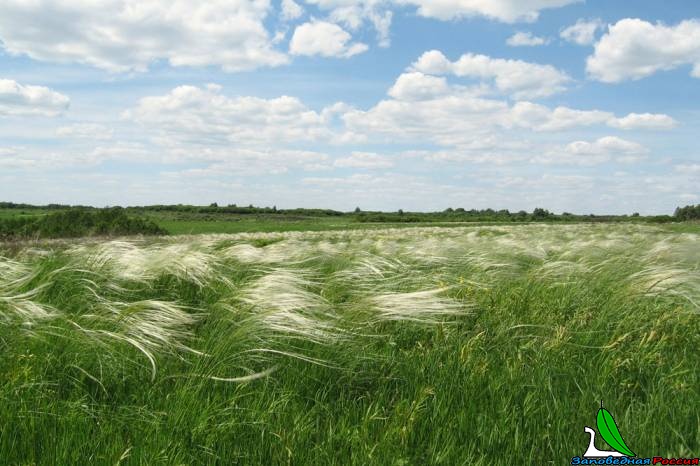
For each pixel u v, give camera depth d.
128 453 2.41
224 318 4.00
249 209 107.12
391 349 3.86
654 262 6.31
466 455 2.48
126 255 6.14
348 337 3.68
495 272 6.15
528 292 5.26
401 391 3.19
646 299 4.66
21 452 2.45
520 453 2.46
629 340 3.91
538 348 3.88
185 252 6.76
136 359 3.45
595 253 7.35
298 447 2.54
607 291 5.11
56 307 4.34
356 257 6.90
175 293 5.35
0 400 2.80
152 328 3.70
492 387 3.13
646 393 3.05
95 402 2.97
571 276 5.73
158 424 2.69
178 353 3.67
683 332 4.14
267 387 3.16
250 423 2.71
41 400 2.91
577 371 3.40
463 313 4.28
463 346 3.70
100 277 5.33
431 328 4.22
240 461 2.46
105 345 3.36
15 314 3.93
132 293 5.30
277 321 3.62
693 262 6.37
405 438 2.59
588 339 3.94
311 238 20.55
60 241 16.02
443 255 7.41
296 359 3.48
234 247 7.75
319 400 3.14
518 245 8.55
